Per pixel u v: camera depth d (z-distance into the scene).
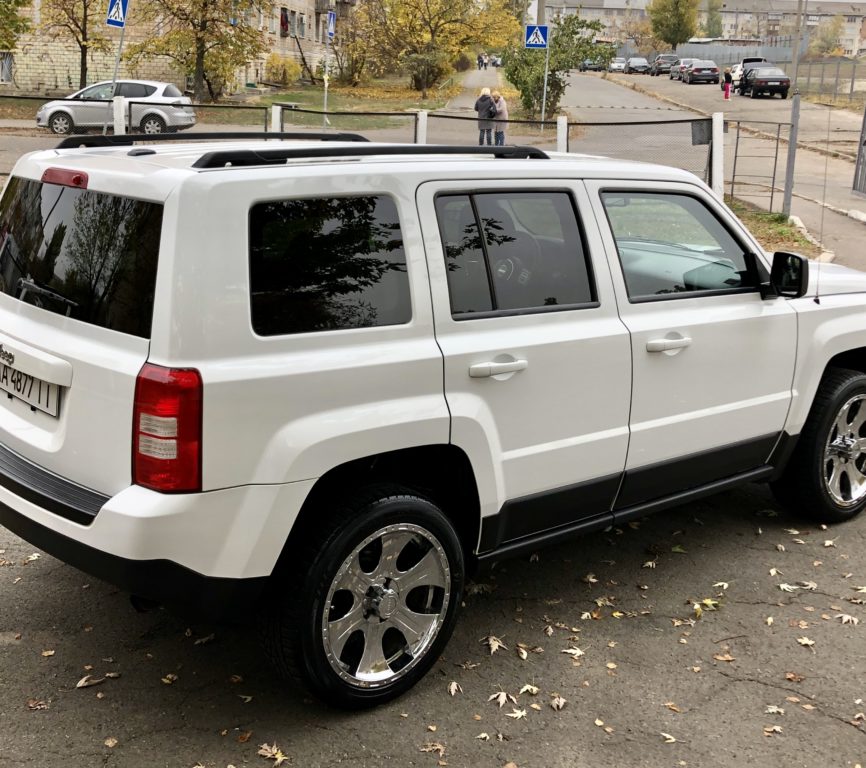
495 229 3.52
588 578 4.38
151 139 3.92
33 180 3.48
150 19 34.72
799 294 4.39
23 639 3.74
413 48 48.16
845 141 29.20
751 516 5.18
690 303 4.14
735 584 4.37
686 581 4.39
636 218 4.04
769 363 4.45
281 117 14.82
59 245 3.23
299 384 2.97
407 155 3.47
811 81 44.22
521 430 3.57
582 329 3.72
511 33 48.09
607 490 3.93
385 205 3.23
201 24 34.41
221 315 2.86
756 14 143.75
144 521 2.80
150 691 3.42
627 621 4.01
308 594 3.07
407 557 3.39
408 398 3.22
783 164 23.16
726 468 4.45
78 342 3.07
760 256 4.43
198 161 2.97
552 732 3.24
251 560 2.94
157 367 2.81
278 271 2.98
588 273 3.79
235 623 3.04
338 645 3.19
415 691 3.46
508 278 3.54
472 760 3.09
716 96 49.81
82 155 3.46
